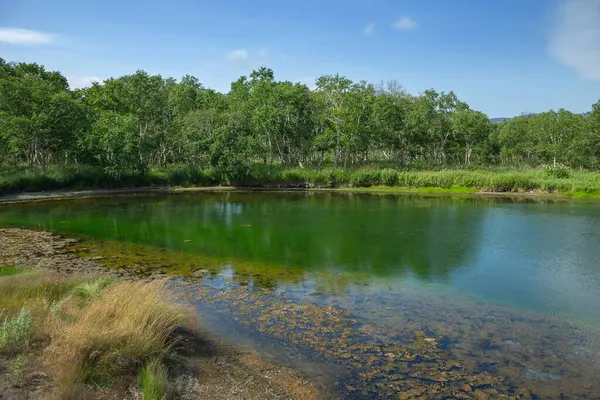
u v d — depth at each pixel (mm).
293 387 8039
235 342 9852
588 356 9570
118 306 9062
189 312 11523
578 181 45719
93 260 17094
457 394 7926
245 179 53219
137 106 56719
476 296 13570
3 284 11453
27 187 40344
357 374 8578
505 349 9828
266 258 17953
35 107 41438
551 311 12352
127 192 45250
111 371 7531
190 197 41688
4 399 6441
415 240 21750
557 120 76438
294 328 10750
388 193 47250
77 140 44344
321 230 24281
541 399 7836
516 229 24719
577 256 18625
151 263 16844
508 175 49000
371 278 15328
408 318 11594
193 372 8281
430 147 78875
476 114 74000
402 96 75938
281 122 57812
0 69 50781
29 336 8086
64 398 6617
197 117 54469
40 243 20016
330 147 66625
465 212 31562
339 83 64375
